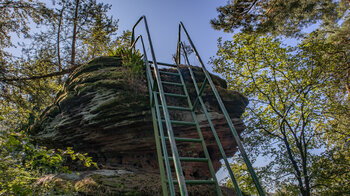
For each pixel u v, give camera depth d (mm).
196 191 4035
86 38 12477
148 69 3721
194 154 4699
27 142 3016
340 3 10281
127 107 4234
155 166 4582
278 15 8875
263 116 8391
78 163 4656
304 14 8969
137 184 3842
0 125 6254
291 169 6500
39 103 8234
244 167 7316
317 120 8359
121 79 4535
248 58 9070
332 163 6266
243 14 8867
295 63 8188
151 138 4414
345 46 9844
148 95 4480
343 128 7941
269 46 8977
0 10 9227
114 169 4426
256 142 7445
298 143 7117
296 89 8164
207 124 4609
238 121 5090
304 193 6195
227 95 5102
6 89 8023
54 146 4867
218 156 5152
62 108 4688
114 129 4285
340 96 9758
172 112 4527
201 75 5305
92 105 4277
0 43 9008
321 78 8094
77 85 4633
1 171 2975
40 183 3828
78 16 11789
